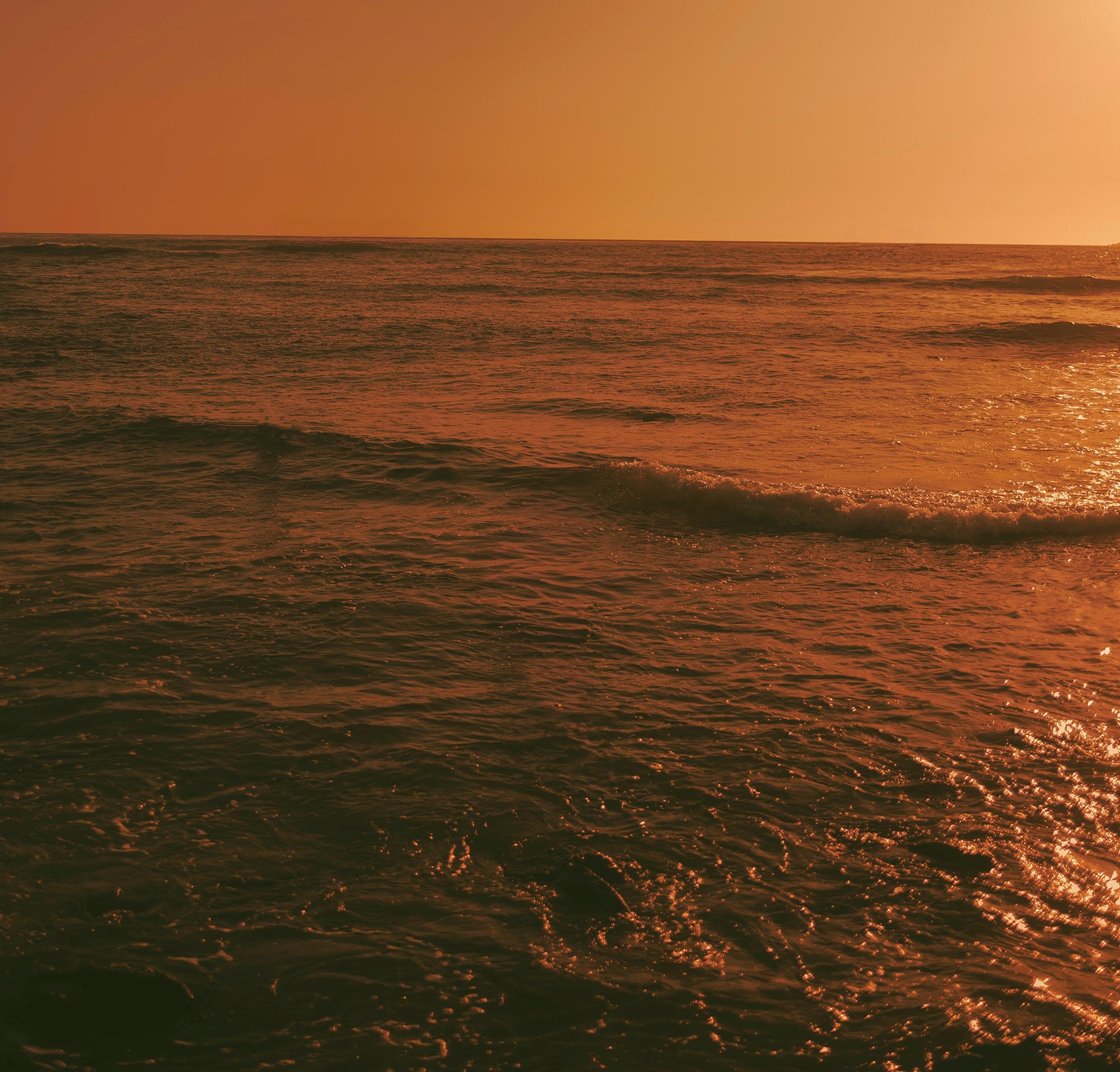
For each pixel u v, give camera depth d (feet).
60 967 11.41
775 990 11.25
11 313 89.97
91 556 26.78
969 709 18.67
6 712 17.78
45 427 42.42
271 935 12.09
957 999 11.06
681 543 28.99
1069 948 11.99
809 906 12.80
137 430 41.81
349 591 24.34
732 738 17.42
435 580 25.31
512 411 48.06
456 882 13.25
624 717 18.13
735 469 36.73
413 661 20.47
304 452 38.42
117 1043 10.43
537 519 31.14
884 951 11.93
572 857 13.69
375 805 15.06
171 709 18.04
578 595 24.57
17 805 14.85
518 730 17.58
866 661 20.89
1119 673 20.35
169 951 11.75
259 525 29.89
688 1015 10.84
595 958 11.76
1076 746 17.24
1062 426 45.34
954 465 37.60
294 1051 10.37
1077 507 30.63
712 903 12.83
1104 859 13.92
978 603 24.47
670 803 15.29
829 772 16.28
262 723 17.61
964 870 13.61
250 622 22.30
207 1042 10.48
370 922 12.35
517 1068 10.19
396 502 32.68
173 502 32.24
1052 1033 10.51
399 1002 11.02
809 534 29.89
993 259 304.71
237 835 14.21
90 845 13.89
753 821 14.82
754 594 24.94
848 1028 10.65
